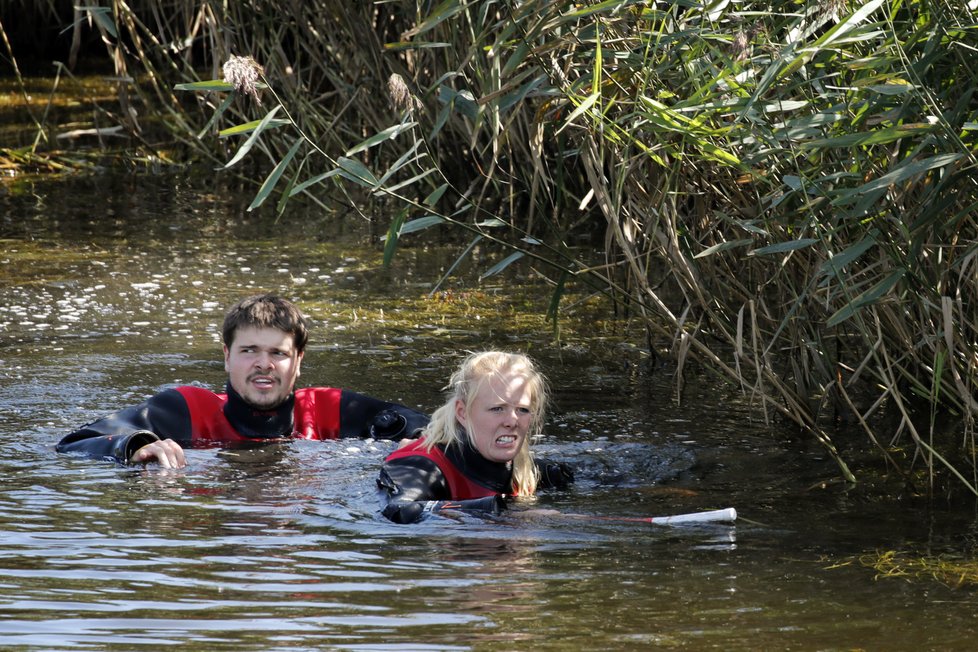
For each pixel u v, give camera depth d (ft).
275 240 75.61
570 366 50.44
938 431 41.14
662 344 53.98
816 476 36.73
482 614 24.22
